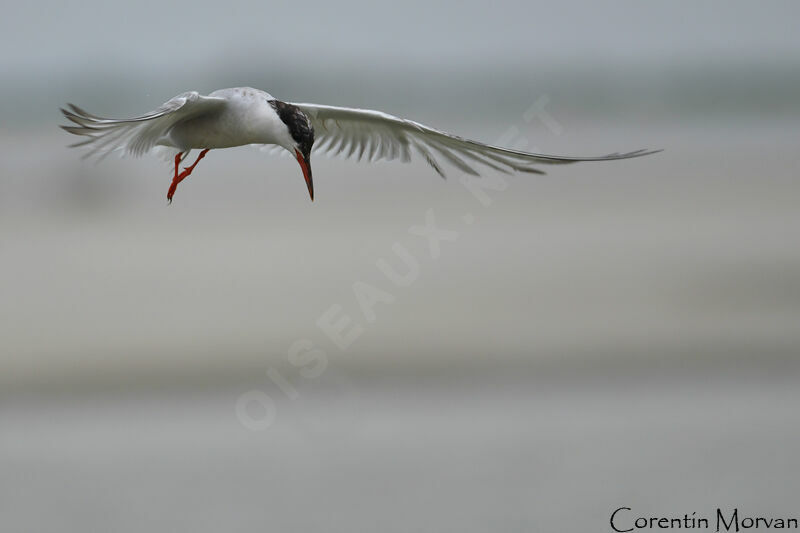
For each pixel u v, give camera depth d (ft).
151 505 41.50
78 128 21.07
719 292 75.66
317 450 47.19
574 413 50.90
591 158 23.99
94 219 121.90
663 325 66.54
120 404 53.93
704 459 45.19
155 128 23.63
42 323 70.79
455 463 44.93
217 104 24.40
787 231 103.14
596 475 43.55
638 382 55.52
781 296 73.67
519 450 46.47
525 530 39.52
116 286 82.28
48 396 55.31
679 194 132.57
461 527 39.42
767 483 42.83
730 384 55.16
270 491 42.55
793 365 57.98
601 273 82.99
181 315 71.72
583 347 62.08
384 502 41.60
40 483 44.01
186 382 56.75
